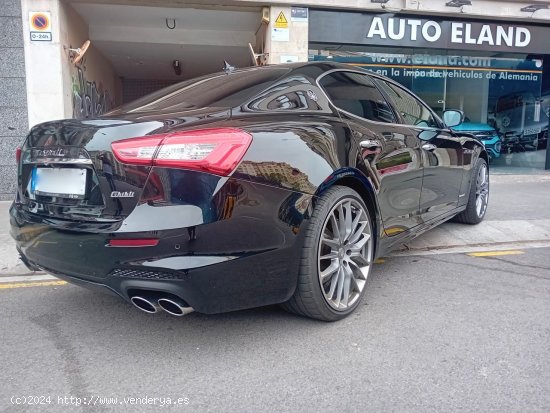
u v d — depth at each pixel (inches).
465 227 228.7
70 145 109.1
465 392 97.6
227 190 99.4
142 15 403.9
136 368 108.2
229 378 103.6
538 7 412.8
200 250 97.4
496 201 295.0
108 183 102.1
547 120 472.1
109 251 99.3
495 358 111.0
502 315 134.6
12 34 324.8
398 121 165.2
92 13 392.8
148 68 621.9
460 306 141.0
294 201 111.5
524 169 473.7
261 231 105.3
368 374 104.6
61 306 145.5
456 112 199.6
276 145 109.9
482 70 441.7
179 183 97.0
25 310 142.7
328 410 92.2
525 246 209.0
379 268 177.6
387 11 390.0
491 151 458.3
